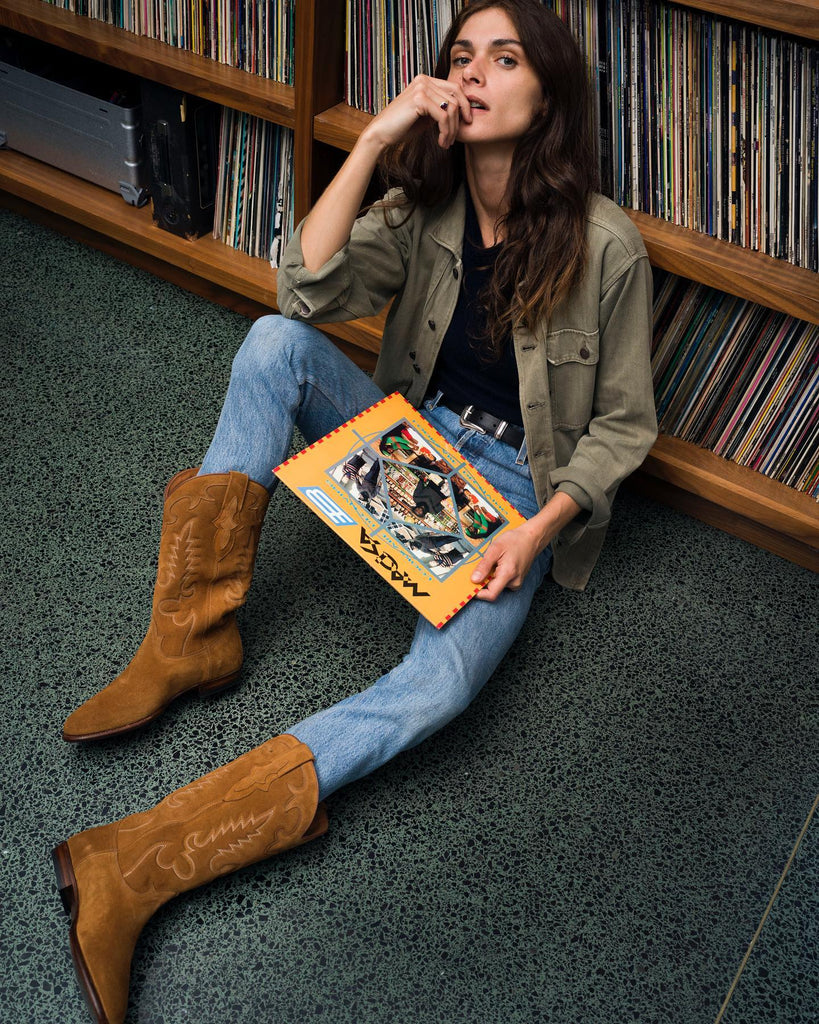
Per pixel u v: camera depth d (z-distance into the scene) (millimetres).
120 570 1658
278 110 1717
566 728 1519
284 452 1382
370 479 1351
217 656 1416
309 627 1608
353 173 1301
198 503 1339
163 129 1919
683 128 1457
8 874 1294
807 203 1430
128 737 1437
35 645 1542
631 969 1273
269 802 1210
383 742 1276
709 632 1668
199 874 1202
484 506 1381
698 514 1846
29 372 1975
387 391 1560
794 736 1540
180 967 1233
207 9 1752
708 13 1347
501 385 1444
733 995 1259
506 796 1431
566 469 1385
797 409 1637
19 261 2223
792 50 1324
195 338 2092
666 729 1531
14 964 1223
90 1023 1185
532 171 1280
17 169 2211
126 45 1845
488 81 1235
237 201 1983
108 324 2100
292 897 1305
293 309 1370
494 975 1256
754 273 1463
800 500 1698
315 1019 1207
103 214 2117
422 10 1539
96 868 1176
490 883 1340
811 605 1725
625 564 1757
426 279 1435
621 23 1405
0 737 1427
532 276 1300
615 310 1347
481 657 1326
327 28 1599
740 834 1418
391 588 1687
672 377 1720
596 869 1365
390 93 1662
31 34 1941
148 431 1892
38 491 1764
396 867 1345
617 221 1318
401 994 1232
